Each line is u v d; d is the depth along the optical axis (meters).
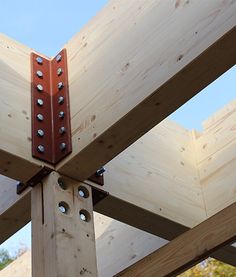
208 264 4.86
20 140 2.61
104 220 3.53
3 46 2.86
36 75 2.88
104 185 2.77
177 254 2.39
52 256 2.40
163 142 3.24
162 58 2.38
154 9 2.55
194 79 2.28
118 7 2.77
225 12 2.20
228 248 3.01
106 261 3.37
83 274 2.41
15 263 3.97
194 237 2.37
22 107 2.72
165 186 3.04
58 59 2.96
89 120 2.60
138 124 2.45
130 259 3.25
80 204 2.60
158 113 2.40
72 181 2.64
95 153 2.55
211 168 3.24
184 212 3.02
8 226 2.87
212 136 3.35
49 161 2.63
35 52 2.96
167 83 2.30
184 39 2.32
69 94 2.80
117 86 2.54
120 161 2.93
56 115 2.78
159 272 2.41
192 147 3.38
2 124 2.59
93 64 2.75
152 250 3.17
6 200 2.83
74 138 2.62
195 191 3.18
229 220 2.28
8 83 2.74
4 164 2.57
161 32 2.45
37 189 2.63
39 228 2.52
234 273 4.73
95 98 2.63
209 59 2.21
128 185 2.87
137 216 2.88
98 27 2.84
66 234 2.46
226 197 3.10
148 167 3.04
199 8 2.32
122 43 2.64
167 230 2.98
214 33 2.20
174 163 3.20
